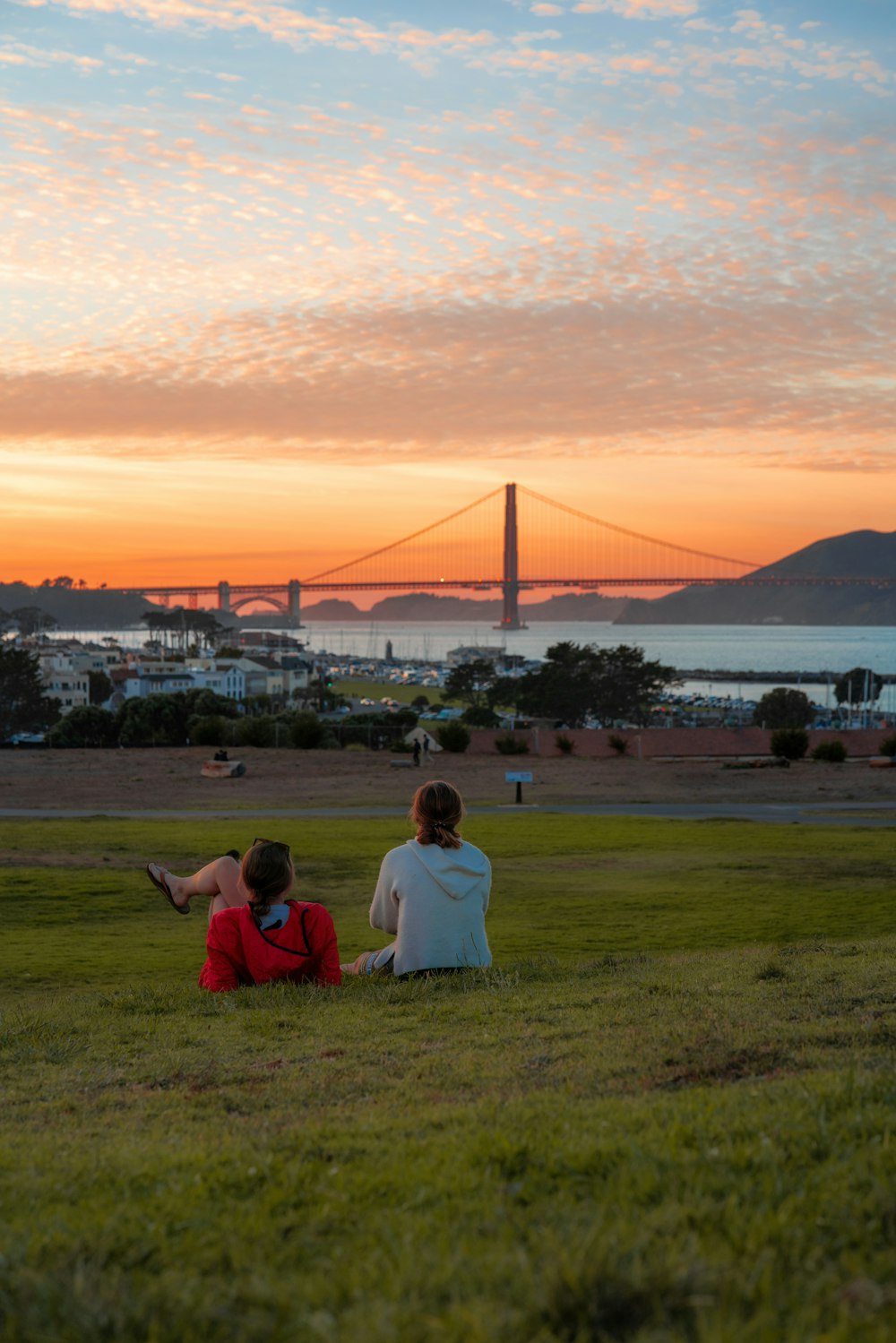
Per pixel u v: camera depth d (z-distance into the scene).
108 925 16.53
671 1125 3.15
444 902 7.35
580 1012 6.10
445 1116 3.67
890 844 26.94
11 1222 2.65
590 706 128.12
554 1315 1.94
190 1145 3.48
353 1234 2.52
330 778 49.34
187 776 49.56
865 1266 2.12
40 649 189.50
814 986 6.78
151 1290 2.14
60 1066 5.27
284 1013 6.24
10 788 45.12
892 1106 3.27
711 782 47.47
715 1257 2.14
